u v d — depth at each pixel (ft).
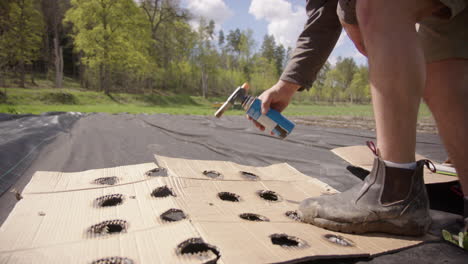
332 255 2.46
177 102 93.97
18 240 2.45
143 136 9.97
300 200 4.08
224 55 175.83
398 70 2.61
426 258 2.64
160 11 107.76
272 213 3.52
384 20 2.66
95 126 12.69
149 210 3.18
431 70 3.61
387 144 2.88
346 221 3.05
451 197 4.57
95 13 72.95
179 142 9.12
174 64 123.95
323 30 3.98
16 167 5.04
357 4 2.90
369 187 3.05
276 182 4.73
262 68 141.38
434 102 3.63
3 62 79.41
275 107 4.38
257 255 2.34
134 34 82.43
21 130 9.43
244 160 7.28
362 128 18.38
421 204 2.96
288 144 9.77
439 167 5.09
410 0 2.65
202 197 3.73
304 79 4.04
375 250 2.69
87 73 102.53
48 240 2.47
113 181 4.22
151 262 2.16
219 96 140.67
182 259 2.20
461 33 3.37
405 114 2.72
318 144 9.91
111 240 2.49
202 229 2.73
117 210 3.17
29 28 79.41
